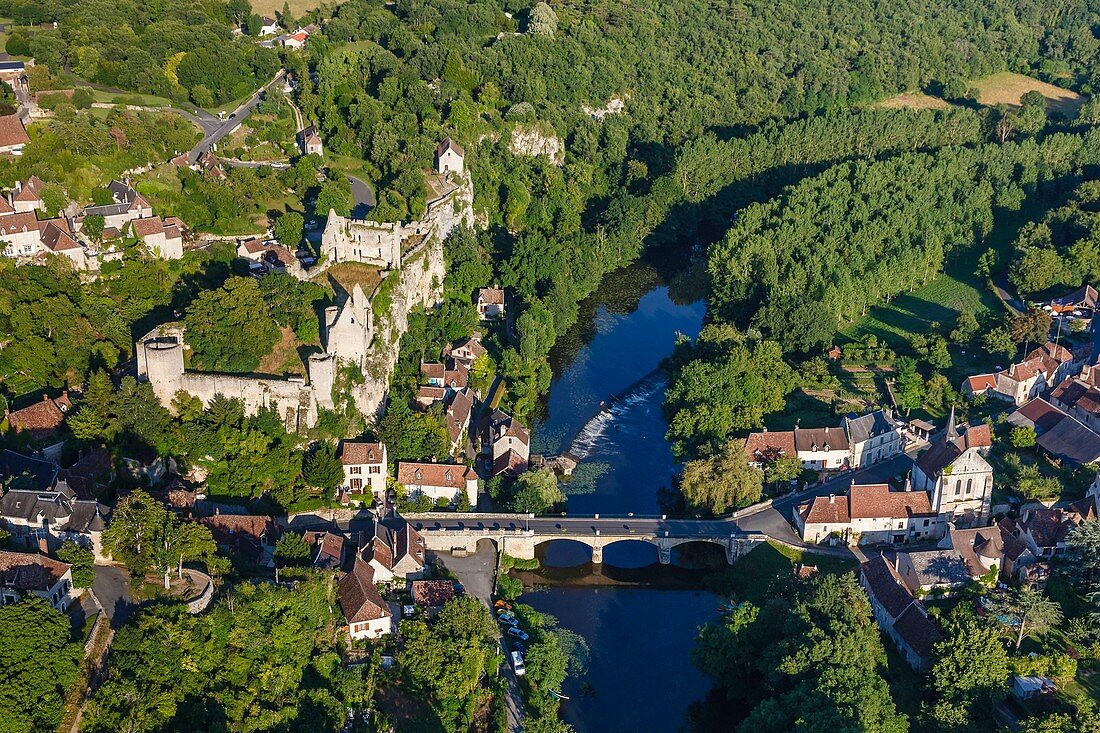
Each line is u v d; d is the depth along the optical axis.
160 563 185.62
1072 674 197.38
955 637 196.00
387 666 195.75
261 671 176.25
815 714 178.00
